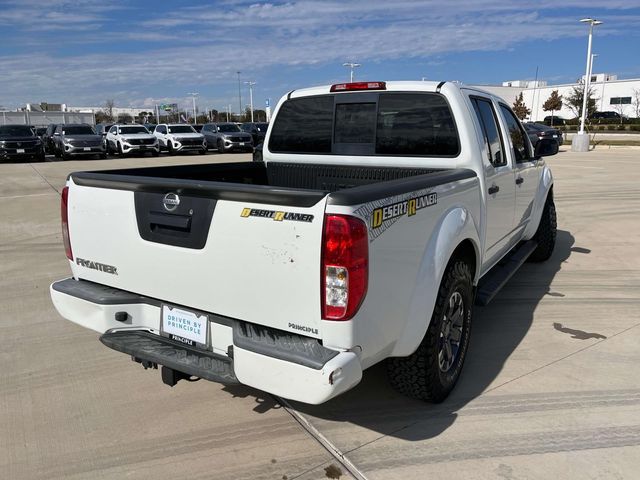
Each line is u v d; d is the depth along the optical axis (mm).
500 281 4469
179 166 4211
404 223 2764
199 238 2740
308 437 3123
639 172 17125
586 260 6867
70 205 3344
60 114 69812
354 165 4332
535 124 28750
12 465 2910
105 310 3121
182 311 2930
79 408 3465
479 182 3832
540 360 4043
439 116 3904
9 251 7555
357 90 4211
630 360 4027
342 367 2371
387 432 3156
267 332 2596
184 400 3557
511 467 2818
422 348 3127
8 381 3818
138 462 2922
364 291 2451
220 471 2838
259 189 2506
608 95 77062
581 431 3127
